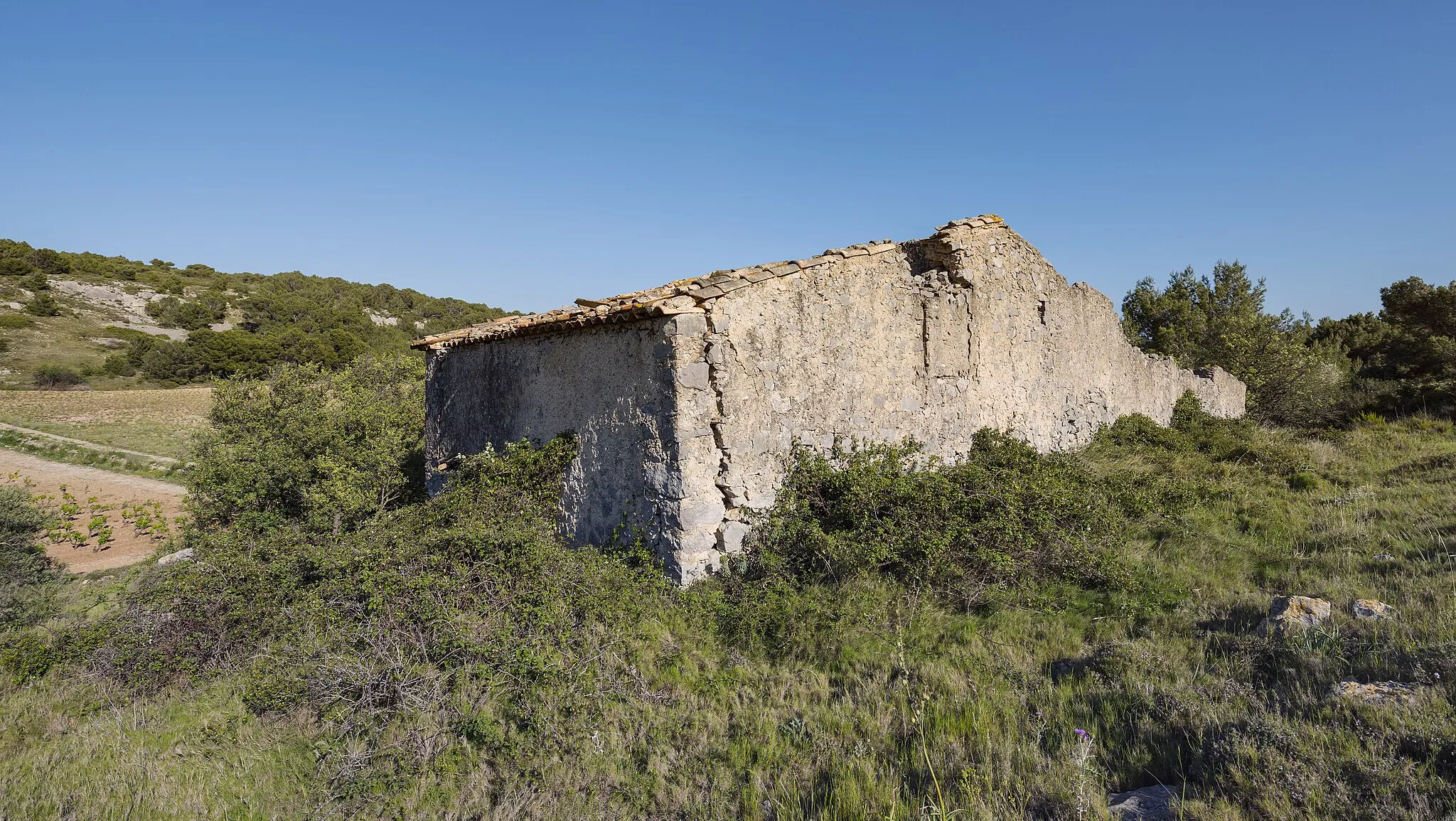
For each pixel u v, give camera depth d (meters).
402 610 5.57
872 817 3.29
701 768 4.09
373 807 4.07
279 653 5.85
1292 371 19.59
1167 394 15.85
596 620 5.66
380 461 12.23
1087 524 6.95
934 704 4.34
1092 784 3.26
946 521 6.77
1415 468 9.38
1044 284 11.17
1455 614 4.45
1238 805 2.91
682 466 6.52
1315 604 4.87
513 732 4.50
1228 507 8.27
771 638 5.60
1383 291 27.78
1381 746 3.10
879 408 8.23
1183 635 5.00
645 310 6.59
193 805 4.18
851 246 8.27
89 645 6.67
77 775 4.64
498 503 8.02
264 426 14.59
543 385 8.55
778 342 7.24
